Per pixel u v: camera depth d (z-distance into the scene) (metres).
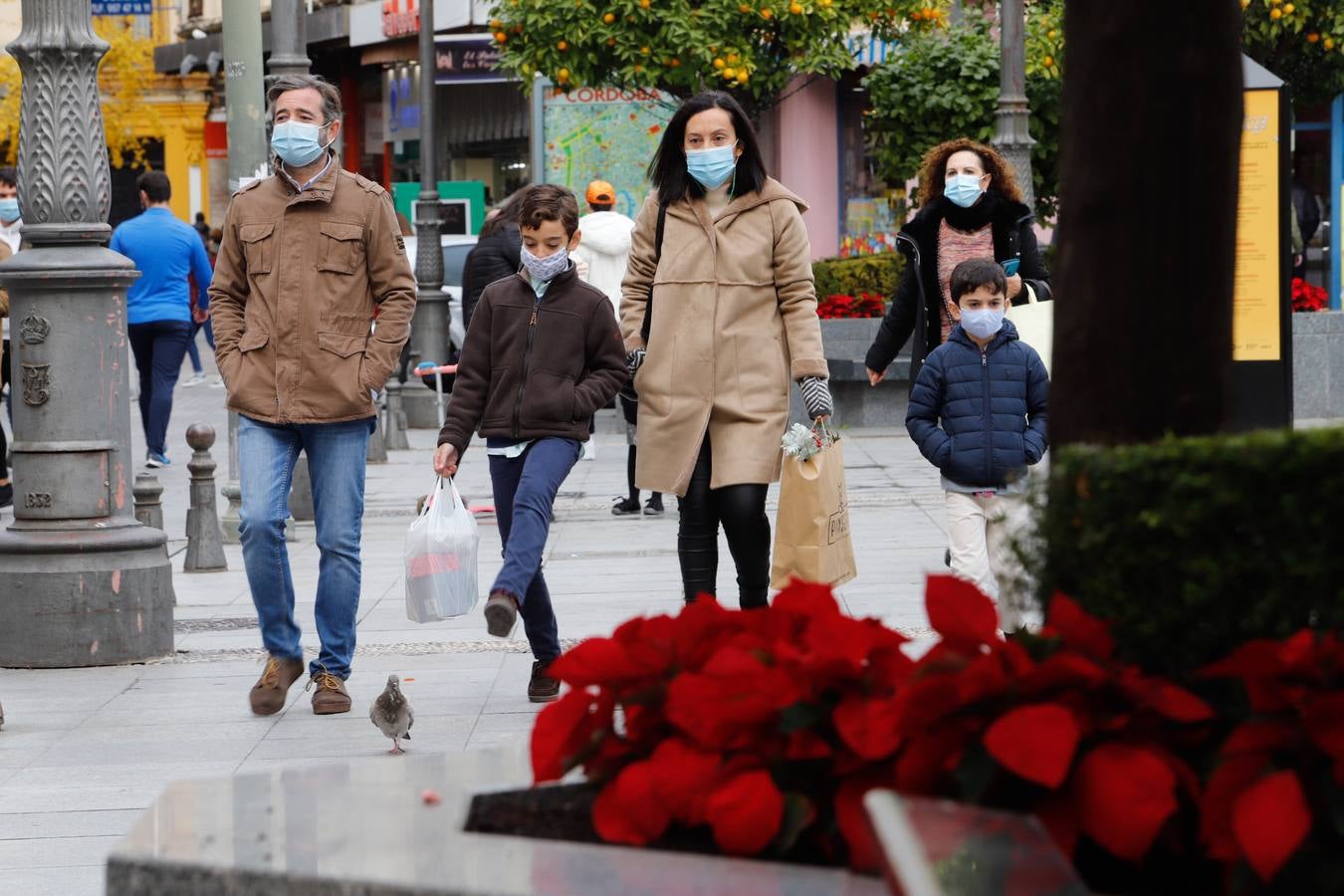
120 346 20.91
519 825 7.58
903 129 51.59
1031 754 6.48
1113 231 7.91
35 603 20.25
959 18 61.59
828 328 48.12
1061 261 8.15
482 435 17.73
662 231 17.38
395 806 7.74
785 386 17.14
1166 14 7.77
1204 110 7.82
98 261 20.58
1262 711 6.57
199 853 7.02
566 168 62.34
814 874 6.73
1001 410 19.55
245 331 17.73
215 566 27.78
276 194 17.78
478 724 16.86
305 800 7.84
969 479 19.61
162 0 115.12
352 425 17.73
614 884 6.60
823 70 51.22
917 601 22.25
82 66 20.81
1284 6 49.00
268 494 17.47
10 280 20.55
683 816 7.26
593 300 17.64
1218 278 7.92
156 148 119.75
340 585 17.73
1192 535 6.79
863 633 7.32
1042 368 19.77
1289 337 25.30
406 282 17.95
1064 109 8.11
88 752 16.14
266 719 17.42
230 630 22.58
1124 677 6.75
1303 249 55.00
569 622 21.59
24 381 20.64
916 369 23.33
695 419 16.86
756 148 17.23
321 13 86.38
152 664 20.41
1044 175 51.31
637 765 7.34
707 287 17.03
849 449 42.66
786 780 7.20
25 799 14.48
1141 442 7.92
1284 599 6.61
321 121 17.67
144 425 40.50
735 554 17.11
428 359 54.31
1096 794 6.59
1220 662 6.65
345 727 16.95
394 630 22.17
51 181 20.67
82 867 12.63
